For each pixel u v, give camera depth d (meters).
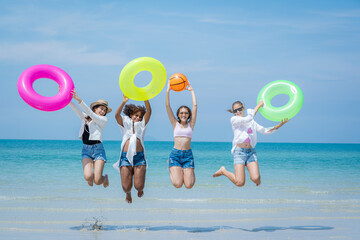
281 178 15.38
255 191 11.77
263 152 45.66
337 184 13.74
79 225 7.23
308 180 14.82
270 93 6.82
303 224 7.48
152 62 6.18
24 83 6.15
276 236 6.49
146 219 7.88
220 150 48.59
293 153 42.53
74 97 6.18
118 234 6.55
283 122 6.69
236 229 7.00
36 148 44.25
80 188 11.88
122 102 6.28
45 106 6.11
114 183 13.04
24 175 14.95
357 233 6.77
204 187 12.43
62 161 21.14
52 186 12.26
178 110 6.34
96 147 6.42
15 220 7.52
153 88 6.28
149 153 36.12
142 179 6.30
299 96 6.68
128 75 6.10
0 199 9.77
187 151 6.36
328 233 6.73
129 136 6.35
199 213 8.50
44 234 6.48
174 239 6.24
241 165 6.44
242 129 6.48
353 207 9.30
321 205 9.52
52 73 6.34
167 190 11.76
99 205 9.24
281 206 9.36
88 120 6.50
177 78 6.34
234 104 6.60
